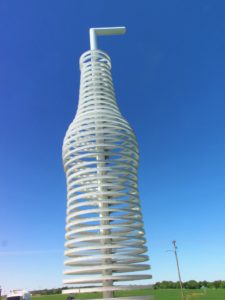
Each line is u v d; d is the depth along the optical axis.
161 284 167.88
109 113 33.38
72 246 29.92
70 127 33.75
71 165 33.22
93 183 31.25
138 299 27.61
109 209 29.08
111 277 27.28
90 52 37.69
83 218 29.42
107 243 29.14
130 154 33.12
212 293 120.50
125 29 40.06
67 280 28.33
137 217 30.59
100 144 31.73
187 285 161.00
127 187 30.94
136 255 28.67
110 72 37.78
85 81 36.59
